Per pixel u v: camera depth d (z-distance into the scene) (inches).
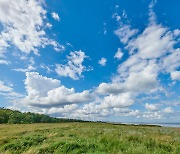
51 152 501.4
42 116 6028.5
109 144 526.0
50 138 686.5
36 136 744.3
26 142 625.9
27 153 516.7
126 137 664.4
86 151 472.4
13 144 615.2
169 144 551.2
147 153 443.8
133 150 454.0
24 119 5093.5
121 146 507.5
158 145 547.2
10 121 4768.7
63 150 487.2
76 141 544.7
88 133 837.8
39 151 511.8
